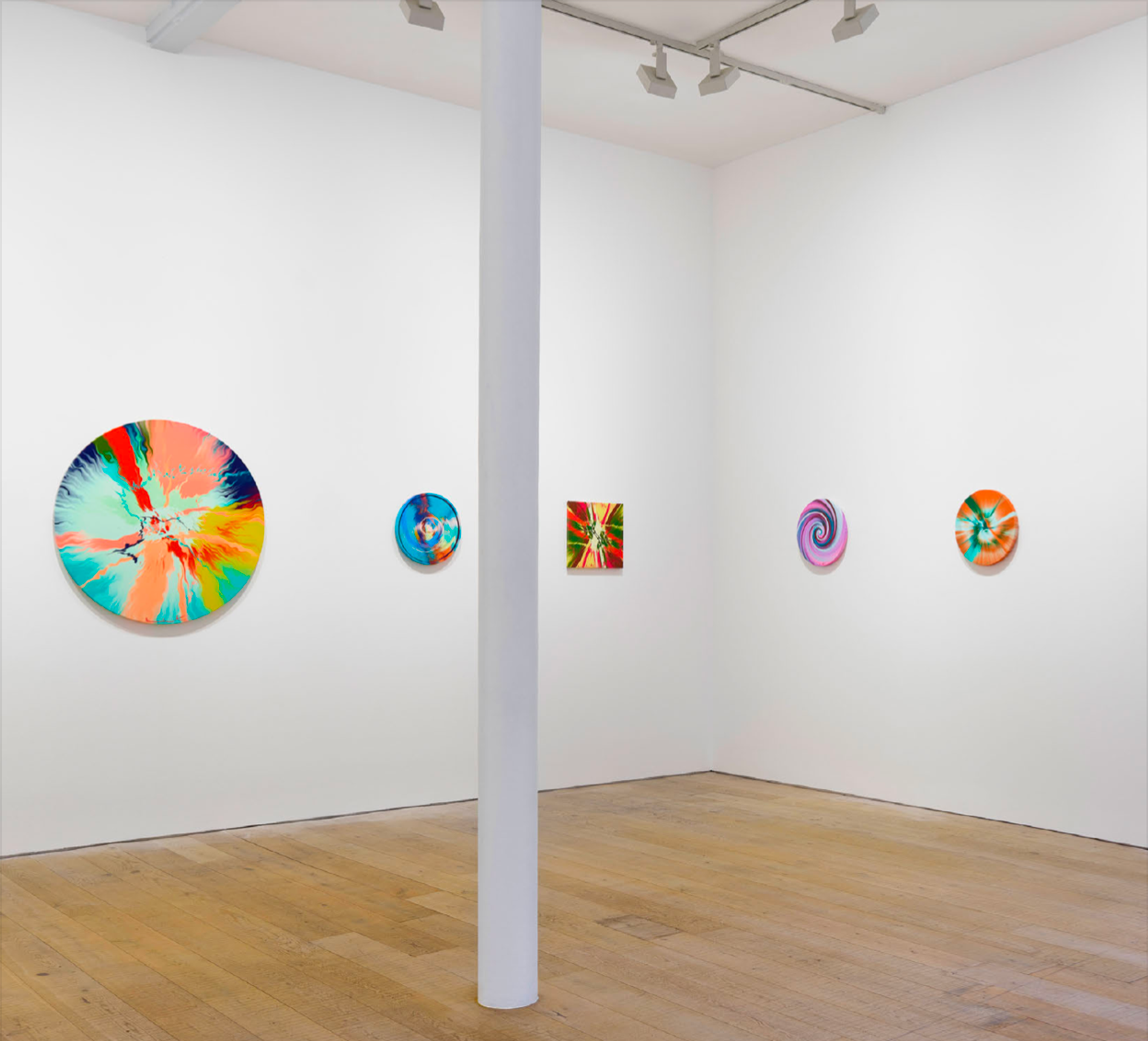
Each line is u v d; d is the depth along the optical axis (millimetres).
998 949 3703
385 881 4488
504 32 3330
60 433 5023
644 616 6855
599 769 6648
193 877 4543
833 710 6430
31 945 3717
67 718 5004
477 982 3396
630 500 6812
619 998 3275
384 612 5867
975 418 5801
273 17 5215
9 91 4957
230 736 5402
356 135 5871
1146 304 5156
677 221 7078
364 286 5871
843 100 6082
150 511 5195
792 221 6746
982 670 5734
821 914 4078
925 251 6051
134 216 5234
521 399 3334
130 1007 3201
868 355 6312
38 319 4988
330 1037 2996
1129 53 5230
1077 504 5383
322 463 5703
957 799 5820
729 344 7094
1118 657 5211
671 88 5461
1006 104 5707
